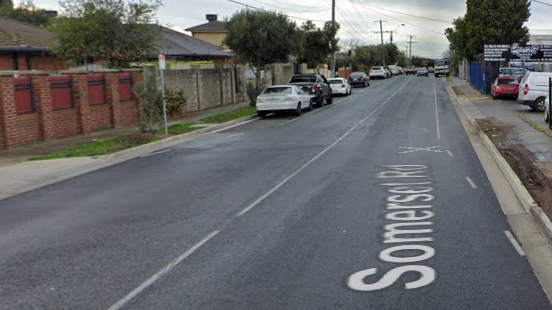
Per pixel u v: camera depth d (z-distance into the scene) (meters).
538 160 12.69
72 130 20.38
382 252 6.74
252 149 16.03
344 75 76.62
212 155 15.17
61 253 7.04
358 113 27.12
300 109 27.16
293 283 5.80
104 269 6.38
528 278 5.84
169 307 5.28
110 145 17.31
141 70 24.52
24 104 17.97
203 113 28.02
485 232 7.51
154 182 11.62
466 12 39.75
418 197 9.60
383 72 74.12
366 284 5.74
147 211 9.09
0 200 10.57
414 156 14.05
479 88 42.41
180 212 8.94
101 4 22.95
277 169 12.60
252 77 42.56
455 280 5.80
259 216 8.55
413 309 5.12
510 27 37.59
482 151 14.77
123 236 7.69
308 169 12.48
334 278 5.92
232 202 9.52
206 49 41.00
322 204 9.21
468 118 23.45
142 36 23.86
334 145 16.33
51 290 5.79
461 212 8.58
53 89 19.44
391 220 8.18
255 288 5.69
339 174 11.81
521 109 26.56
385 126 21.12
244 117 25.94
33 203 10.13
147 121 19.78
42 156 15.55
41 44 26.14
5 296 5.66
